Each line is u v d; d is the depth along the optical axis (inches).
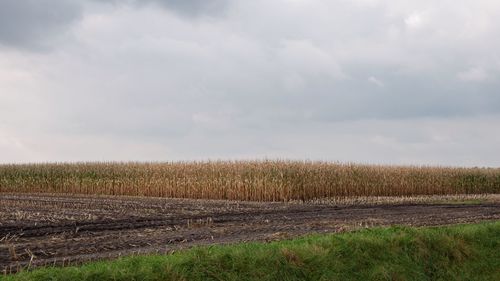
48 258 585.3
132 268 467.8
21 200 1489.9
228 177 1704.0
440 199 1665.8
